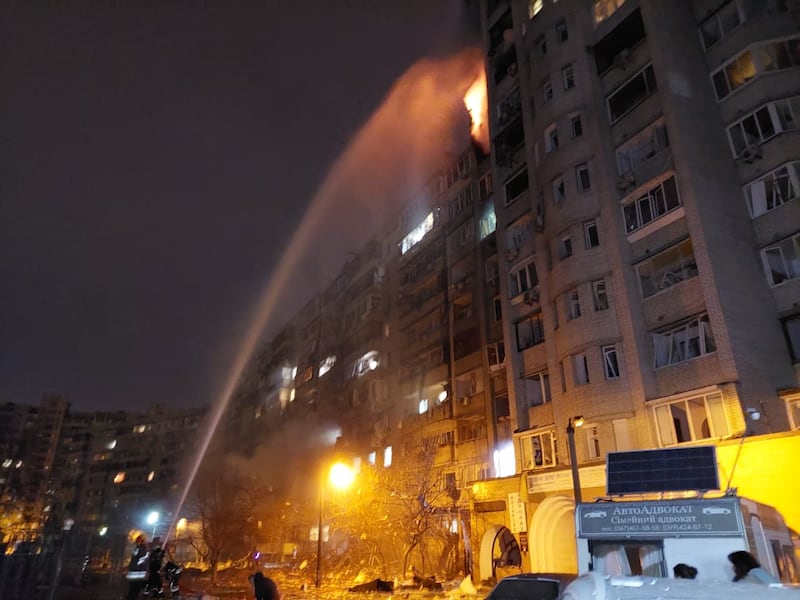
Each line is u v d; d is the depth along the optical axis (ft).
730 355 58.23
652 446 63.36
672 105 70.49
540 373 84.28
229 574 99.71
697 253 63.77
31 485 352.90
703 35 77.30
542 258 85.10
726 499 30.19
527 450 82.23
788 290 62.28
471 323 109.81
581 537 32.76
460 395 108.99
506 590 31.65
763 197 66.39
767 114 67.46
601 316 72.13
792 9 69.82
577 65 86.28
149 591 51.01
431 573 90.63
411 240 142.10
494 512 79.87
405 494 93.91
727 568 28.55
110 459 358.84
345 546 113.80
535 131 91.76
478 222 114.62
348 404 153.28
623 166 77.41
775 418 57.31
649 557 30.71
